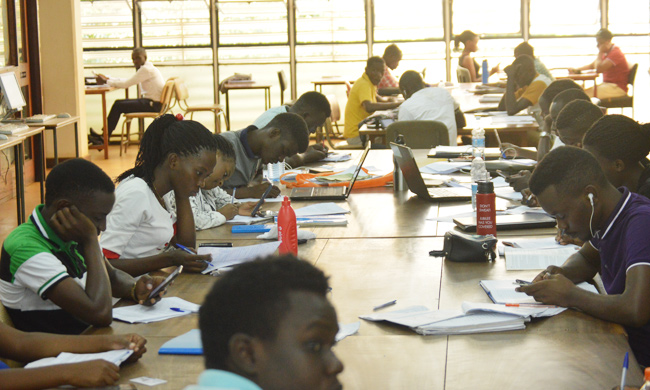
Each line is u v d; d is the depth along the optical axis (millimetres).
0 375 1381
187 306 1889
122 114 8945
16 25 6645
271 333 789
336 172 3787
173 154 2318
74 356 1513
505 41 9750
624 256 1788
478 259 2217
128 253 2303
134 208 2256
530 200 2871
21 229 1897
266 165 4020
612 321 1687
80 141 7703
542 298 1765
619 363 1458
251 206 3082
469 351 1544
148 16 9742
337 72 9875
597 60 8914
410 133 4902
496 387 1367
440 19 9734
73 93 7570
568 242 2320
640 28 9578
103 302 1768
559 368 1442
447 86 8273
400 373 1443
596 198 1823
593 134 2270
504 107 6152
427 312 1757
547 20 9648
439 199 3135
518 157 4090
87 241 1839
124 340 1552
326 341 808
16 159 4973
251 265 840
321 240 2549
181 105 9883
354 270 2172
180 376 1455
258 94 9883
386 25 9789
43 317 1929
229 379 695
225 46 9836
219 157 2773
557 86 3775
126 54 9812
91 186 1858
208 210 2986
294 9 9711
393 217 2875
